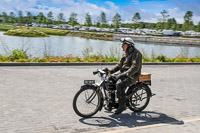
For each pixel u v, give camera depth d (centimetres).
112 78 491
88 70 1097
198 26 11644
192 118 525
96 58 1559
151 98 682
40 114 498
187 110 586
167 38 7781
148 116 523
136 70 481
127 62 496
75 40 6356
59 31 10044
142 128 446
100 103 489
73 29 12181
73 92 697
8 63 1088
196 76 1112
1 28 9862
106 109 497
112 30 12094
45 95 649
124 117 508
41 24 14850
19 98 607
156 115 534
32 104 564
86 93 492
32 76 889
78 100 486
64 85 777
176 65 1505
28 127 427
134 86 523
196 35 9356
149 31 10556
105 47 4241
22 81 799
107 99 495
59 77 901
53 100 606
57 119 473
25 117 477
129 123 473
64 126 439
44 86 748
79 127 438
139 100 541
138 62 485
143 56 1773
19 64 1106
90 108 502
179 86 869
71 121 466
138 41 7350
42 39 5872
